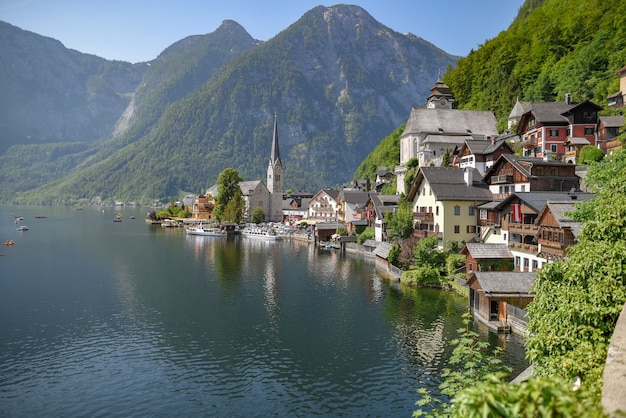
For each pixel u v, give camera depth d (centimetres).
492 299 4766
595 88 11538
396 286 7131
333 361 4144
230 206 18000
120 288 6994
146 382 3753
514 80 15212
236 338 4762
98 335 4841
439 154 13262
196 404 3406
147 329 5038
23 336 4791
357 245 11350
